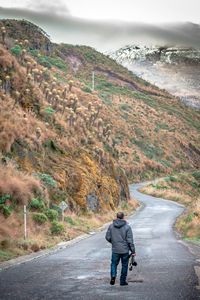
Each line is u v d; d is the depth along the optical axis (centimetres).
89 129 5116
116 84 18925
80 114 5075
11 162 2961
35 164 3275
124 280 1219
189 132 16438
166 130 14888
